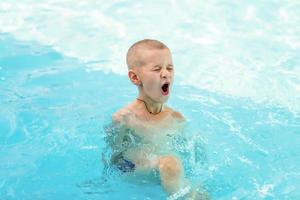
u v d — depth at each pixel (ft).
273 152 17.57
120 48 25.34
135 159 16.22
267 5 29.25
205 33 26.68
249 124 19.15
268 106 20.42
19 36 26.66
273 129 18.88
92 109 20.15
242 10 28.81
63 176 16.66
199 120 19.21
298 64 23.71
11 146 18.30
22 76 22.88
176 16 28.37
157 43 17.11
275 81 22.24
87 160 17.25
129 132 17.08
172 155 15.96
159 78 16.60
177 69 23.31
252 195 15.65
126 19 28.19
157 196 15.29
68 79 22.59
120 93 21.35
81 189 16.03
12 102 20.85
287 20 27.81
